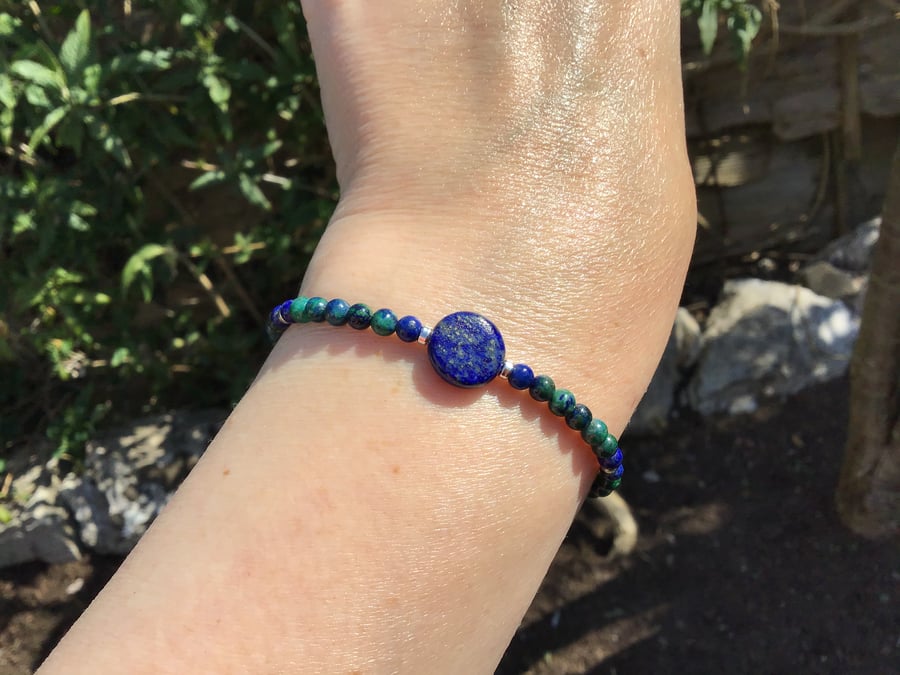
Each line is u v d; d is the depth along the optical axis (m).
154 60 0.28
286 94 0.32
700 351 0.41
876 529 0.33
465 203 0.13
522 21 0.13
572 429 0.12
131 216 0.34
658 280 0.13
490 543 0.11
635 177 0.13
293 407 0.11
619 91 0.13
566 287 0.12
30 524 0.37
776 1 0.38
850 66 0.40
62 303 0.33
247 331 0.41
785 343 0.40
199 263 0.38
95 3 0.29
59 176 0.31
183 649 0.09
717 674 0.31
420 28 0.14
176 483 0.37
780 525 0.35
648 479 0.38
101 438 0.39
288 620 0.10
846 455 0.33
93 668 0.09
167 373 0.38
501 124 0.13
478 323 0.12
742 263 0.47
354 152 0.14
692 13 0.33
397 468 0.11
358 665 0.10
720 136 0.42
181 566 0.10
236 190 0.37
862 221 0.45
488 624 0.11
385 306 0.12
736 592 0.33
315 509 0.10
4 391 0.38
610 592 0.34
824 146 0.43
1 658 0.35
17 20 0.27
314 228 0.37
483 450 0.11
